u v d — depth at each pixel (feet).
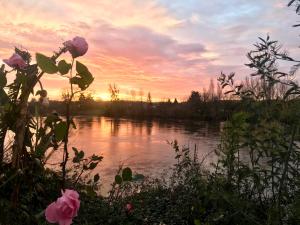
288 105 11.62
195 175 18.61
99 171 36.47
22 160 7.50
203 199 16.51
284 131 12.01
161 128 134.62
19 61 7.22
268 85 12.50
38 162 7.54
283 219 11.62
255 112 13.19
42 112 7.73
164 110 214.28
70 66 6.83
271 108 12.60
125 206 16.87
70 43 6.80
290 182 12.34
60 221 4.93
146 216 16.92
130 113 211.00
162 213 17.67
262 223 12.11
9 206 6.89
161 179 26.43
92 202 15.89
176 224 16.10
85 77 6.97
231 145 14.83
